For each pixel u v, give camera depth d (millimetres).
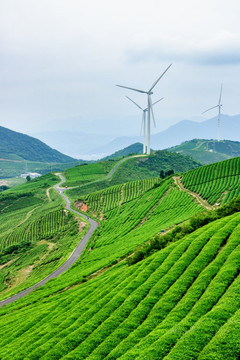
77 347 42531
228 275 43000
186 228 72438
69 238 153500
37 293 87750
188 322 36344
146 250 72125
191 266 50656
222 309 35344
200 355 29734
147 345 35438
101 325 45125
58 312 61500
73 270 102375
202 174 170500
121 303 49969
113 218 167625
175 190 163500
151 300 46344
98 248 122125
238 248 48906
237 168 157750
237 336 29781
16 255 153625
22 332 59344
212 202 128750
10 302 90750
